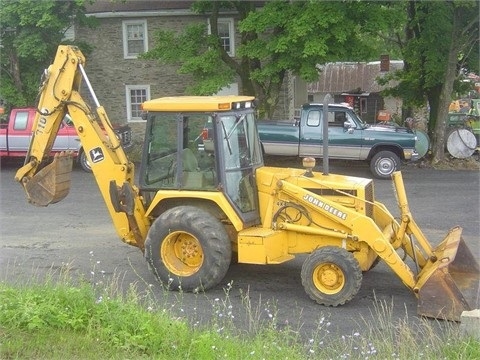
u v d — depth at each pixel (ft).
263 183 35.76
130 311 26.25
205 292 34.60
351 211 33.99
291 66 74.08
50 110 37.35
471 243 45.27
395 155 72.95
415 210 55.98
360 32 76.18
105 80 99.19
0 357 23.07
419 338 28.66
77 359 23.29
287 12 71.61
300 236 35.24
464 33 80.18
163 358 23.67
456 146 82.74
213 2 81.46
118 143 36.88
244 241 34.40
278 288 35.58
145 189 36.11
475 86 93.45
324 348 26.99
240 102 35.76
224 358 23.73
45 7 79.66
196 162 35.12
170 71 97.96
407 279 32.83
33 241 45.21
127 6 96.02
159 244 34.68
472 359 25.41
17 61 85.56
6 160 80.79
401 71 88.89
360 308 32.78
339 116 74.33
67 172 37.93
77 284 34.47
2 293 26.81
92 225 50.21
